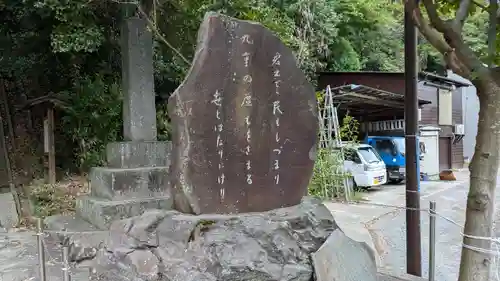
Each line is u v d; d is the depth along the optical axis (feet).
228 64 13.04
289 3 44.70
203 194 12.85
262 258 12.36
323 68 51.85
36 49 32.91
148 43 22.82
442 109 62.03
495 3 10.29
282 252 12.64
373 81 48.65
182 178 12.69
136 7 23.58
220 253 12.03
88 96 29.71
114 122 30.68
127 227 12.60
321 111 38.78
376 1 58.39
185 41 30.68
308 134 14.30
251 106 13.37
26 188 28.12
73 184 29.22
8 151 31.68
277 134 13.82
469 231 10.31
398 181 49.62
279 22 37.52
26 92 35.45
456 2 12.14
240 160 13.28
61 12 24.38
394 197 38.86
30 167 31.53
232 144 13.16
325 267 12.60
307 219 13.48
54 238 19.70
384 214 30.96
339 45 53.78
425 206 35.65
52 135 28.02
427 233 27.94
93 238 16.84
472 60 9.66
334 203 35.19
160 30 29.22
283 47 13.84
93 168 22.95
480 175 10.05
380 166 43.01
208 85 12.80
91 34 25.45
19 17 30.12
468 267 10.25
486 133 9.88
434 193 42.24
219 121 12.96
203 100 12.75
